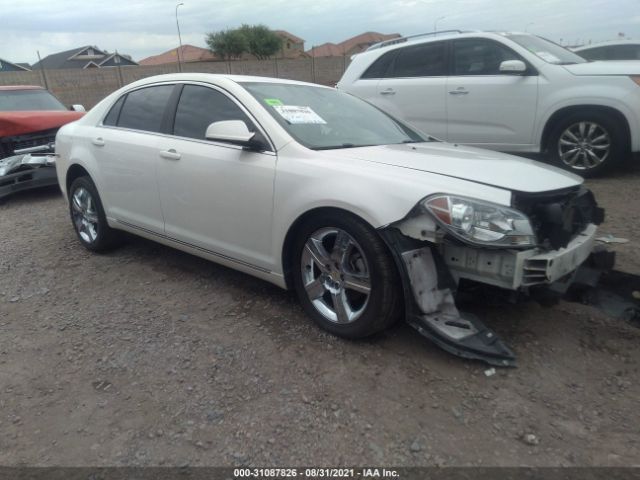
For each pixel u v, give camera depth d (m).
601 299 3.21
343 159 3.19
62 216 6.39
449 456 2.30
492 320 3.42
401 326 3.33
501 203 2.70
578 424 2.49
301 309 3.62
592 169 6.58
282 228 3.28
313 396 2.71
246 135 3.34
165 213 4.07
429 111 7.43
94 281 4.27
